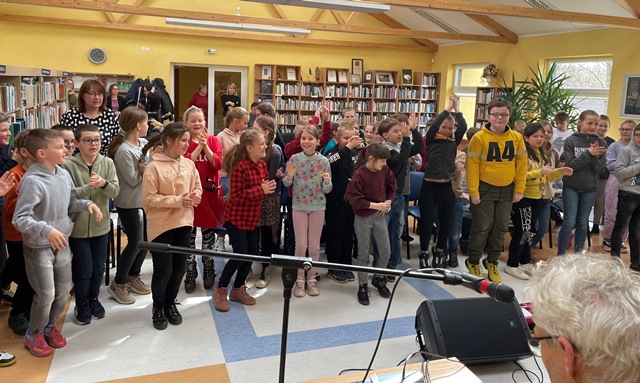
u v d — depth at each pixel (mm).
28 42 9156
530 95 8320
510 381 2586
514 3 8023
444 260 4344
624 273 896
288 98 10734
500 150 3947
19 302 2959
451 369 1614
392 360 2861
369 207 3551
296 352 2910
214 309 3447
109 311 3344
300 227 3746
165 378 2588
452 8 6371
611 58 7766
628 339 783
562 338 861
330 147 4359
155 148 3232
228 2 10289
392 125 3980
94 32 9531
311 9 10797
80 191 2904
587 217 4527
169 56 10078
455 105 4195
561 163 4641
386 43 11297
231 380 2600
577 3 7250
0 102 4656
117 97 8570
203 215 3664
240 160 3373
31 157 2740
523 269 4352
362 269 1366
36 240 2596
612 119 7516
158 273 3059
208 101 10672
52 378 2543
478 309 2719
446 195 4219
